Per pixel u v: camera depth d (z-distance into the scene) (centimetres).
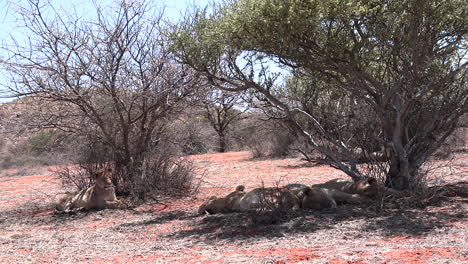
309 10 987
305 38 1066
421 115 1148
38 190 1891
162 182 1473
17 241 979
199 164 2511
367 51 1090
